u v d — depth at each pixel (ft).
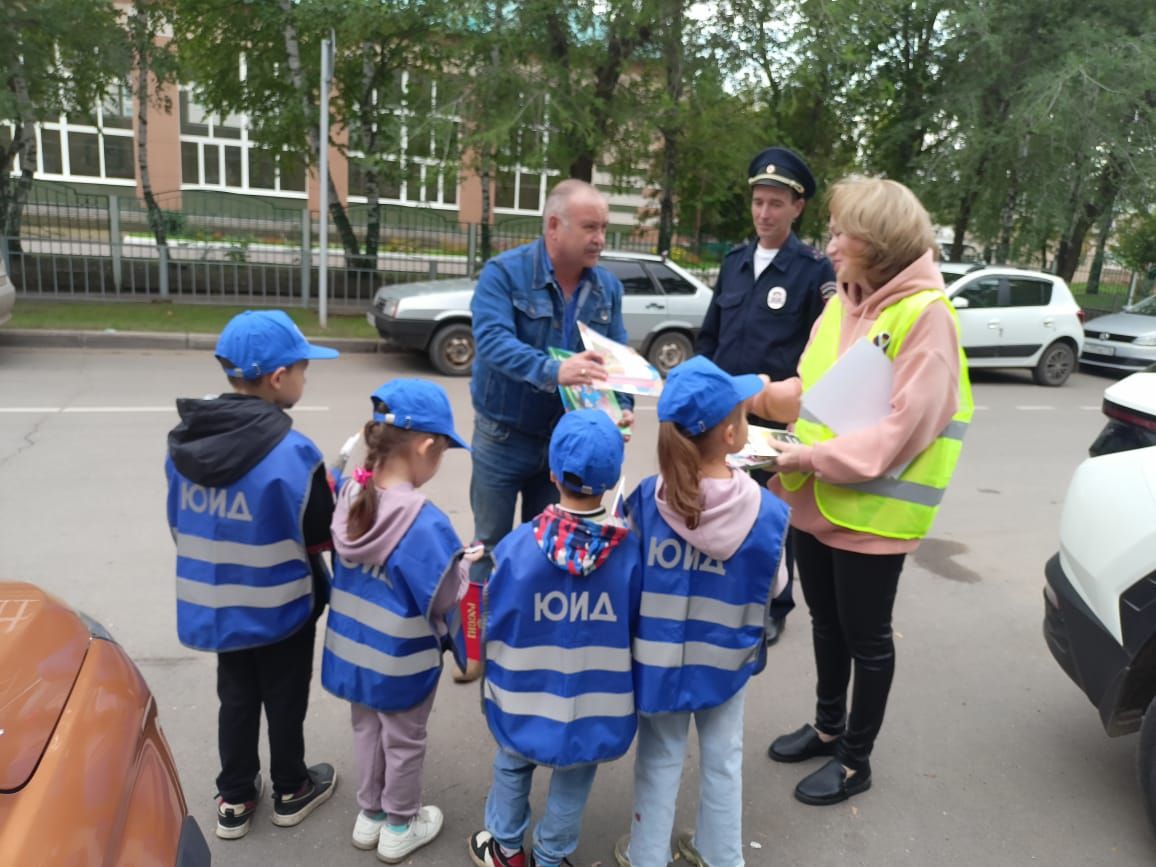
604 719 6.56
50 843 4.27
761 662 7.06
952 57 47.42
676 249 51.29
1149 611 7.79
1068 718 10.56
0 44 38.01
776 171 10.84
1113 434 9.12
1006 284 37.50
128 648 11.01
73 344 32.30
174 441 7.12
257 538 7.14
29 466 17.95
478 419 10.27
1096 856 8.15
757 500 6.58
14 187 41.93
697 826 7.45
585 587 6.40
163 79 47.03
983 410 31.65
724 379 6.42
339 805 8.42
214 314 38.88
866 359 7.51
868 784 8.87
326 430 22.41
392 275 44.98
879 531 7.74
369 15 37.76
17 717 4.82
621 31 37.68
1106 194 45.75
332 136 47.80
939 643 12.49
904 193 7.50
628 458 21.83
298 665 7.75
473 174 43.65
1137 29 43.86
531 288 9.43
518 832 7.18
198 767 8.82
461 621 6.72
